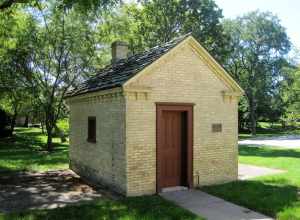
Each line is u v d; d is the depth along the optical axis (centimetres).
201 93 1182
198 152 1174
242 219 836
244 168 1616
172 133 1147
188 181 1145
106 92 1123
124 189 1050
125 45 1628
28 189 1179
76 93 1397
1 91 2547
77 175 1448
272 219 837
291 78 4856
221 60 3275
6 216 846
